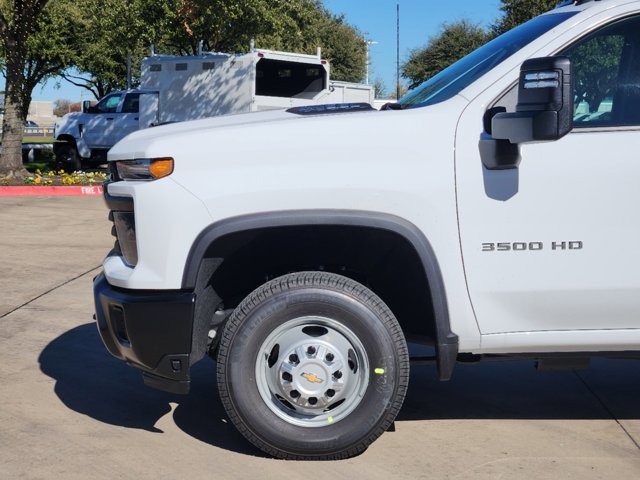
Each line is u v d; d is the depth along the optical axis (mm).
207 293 4207
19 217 13109
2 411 4887
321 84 21344
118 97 23797
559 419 4789
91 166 25500
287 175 3936
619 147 3912
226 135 3992
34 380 5492
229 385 3986
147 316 3961
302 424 4039
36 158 27156
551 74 3551
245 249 4328
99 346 6328
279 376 4012
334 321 3971
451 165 3914
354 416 4008
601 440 4457
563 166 3893
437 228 3926
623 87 4000
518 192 3904
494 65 4160
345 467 4055
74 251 10281
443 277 3947
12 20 19266
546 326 4023
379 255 4375
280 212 3939
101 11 26891
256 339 3967
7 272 9016
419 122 3959
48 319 7105
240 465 4094
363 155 3941
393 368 3973
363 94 22625
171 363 4000
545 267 3938
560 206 3906
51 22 30375
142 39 25969
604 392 5270
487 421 4754
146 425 4684
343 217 3918
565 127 3607
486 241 3928
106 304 4137
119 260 4305
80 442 4418
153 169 3971
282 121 4059
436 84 4488
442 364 4000
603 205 3902
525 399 5148
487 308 3979
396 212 3926
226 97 20656
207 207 3934
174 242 3945
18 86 18266
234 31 25672
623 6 4035
